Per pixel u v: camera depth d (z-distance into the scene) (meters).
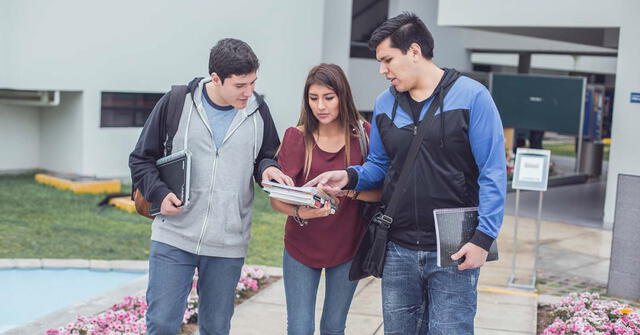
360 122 4.41
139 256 8.96
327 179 4.09
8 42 12.34
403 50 3.81
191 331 5.89
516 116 17.61
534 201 14.19
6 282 7.91
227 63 3.91
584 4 11.55
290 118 15.67
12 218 10.40
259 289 7.07
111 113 13.64
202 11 14.25
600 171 18.94
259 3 14.93
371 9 19.05
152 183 4.10
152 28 13.73
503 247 9.84
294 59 15.58
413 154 3.88
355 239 4.39
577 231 11.23
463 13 12.56
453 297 3.91
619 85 11.39
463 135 3.79
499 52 22.47
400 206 3.93
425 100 3.88
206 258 4.25
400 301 4.07
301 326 4.39
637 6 11.06
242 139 4.20
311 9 15.75
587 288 7.89
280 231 10.45
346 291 4.46
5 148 13.88
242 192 4.25
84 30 13.04
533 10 11.95
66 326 5.79
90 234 9.84
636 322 6.04
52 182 12.89
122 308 6.38
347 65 17.61
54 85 12.84
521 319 6.45
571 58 31.48
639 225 7.21
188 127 4.16
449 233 3.79
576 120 17.05
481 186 3.78
